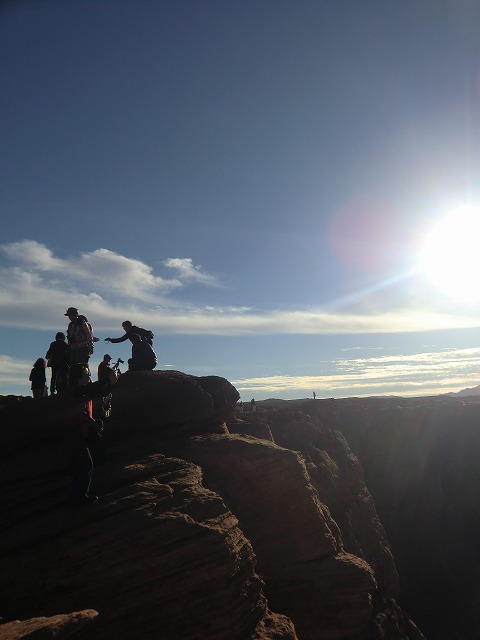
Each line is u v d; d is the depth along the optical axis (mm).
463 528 34656
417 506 35062
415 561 32250
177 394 12297
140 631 7996
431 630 26703
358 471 20969
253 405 39656
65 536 8320
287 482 11539
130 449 11422
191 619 8203
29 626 5973
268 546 11156
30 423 10930
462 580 30938
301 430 20766
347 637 11008
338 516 17969
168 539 8453
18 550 8195
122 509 8750
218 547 8609
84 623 6316
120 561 8180
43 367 15156
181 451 11539
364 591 11344
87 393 9164
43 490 9477
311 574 11172
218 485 11195
